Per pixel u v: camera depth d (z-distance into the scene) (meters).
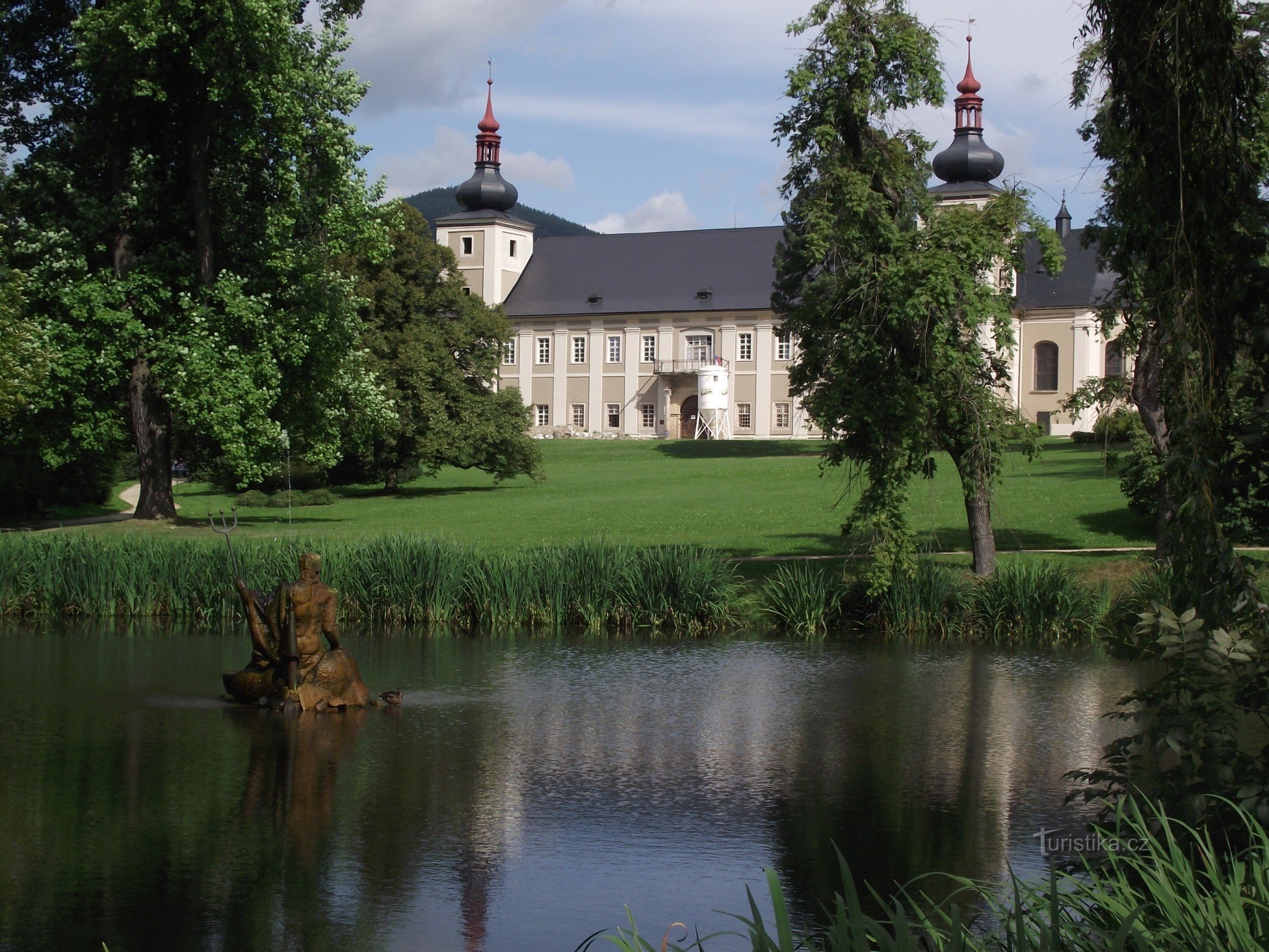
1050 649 21.80
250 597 16.50
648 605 24.17
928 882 9.68
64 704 16.25
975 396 24.36
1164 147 7.05
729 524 38.78
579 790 12.34
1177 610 7.06
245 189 35.41
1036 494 42.84
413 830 11.01
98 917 8.95
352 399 38.97
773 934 8.59
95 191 34.44
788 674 19.09
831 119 22.22
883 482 22.84
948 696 17.41
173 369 33.41
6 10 32.94
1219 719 6.74
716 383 93.50
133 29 30.23
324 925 8.82
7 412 31.02
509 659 20.48
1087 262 92.56
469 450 56.56
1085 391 25.50
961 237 21.95
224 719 15.51
